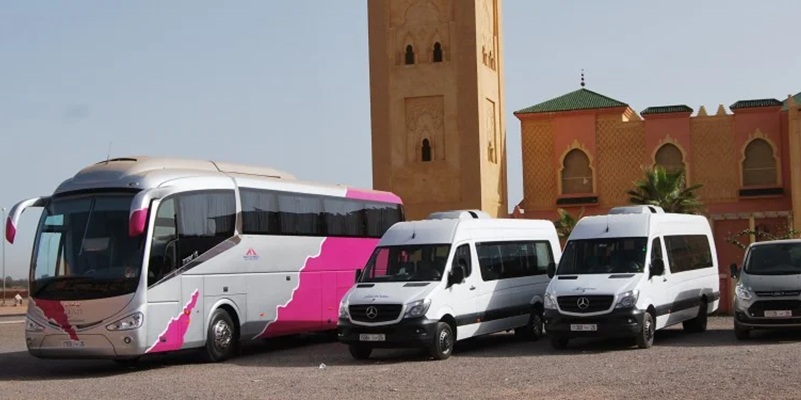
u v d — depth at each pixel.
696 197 41.03
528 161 47.88
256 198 23.38
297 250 24.77
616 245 22.19
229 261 22.14
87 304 19.30
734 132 45.06
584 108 46.84
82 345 19.30
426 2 45.78
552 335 21.17
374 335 19.98
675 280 23.03
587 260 22.23
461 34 45.12
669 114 45.62
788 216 43.16
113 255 19.53
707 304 25.27
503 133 48.97
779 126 44.53
